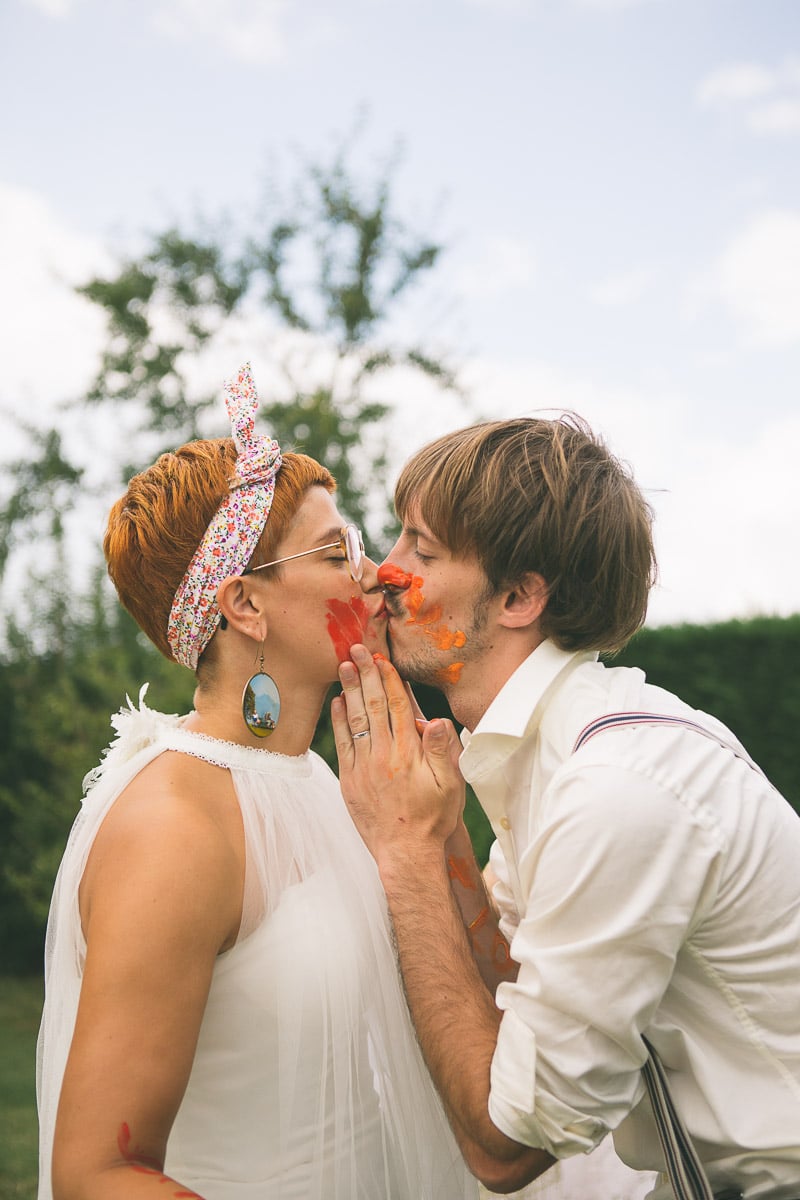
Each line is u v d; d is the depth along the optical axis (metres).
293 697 2.01
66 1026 1.87
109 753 2.08
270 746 1.99
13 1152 4.84
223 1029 1.76
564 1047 1.58
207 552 1.93
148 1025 1.55
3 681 9.58
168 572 1.97
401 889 1.86
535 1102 1.58
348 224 12.27
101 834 1.75
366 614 2.01
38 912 8.39
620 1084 1.63
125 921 1.59
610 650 2.00
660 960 1.59
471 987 1.79
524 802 1.93
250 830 1.83
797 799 6.43
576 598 1.89
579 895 1.59
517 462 1.91
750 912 1.64
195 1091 1.77
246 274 12.71
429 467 1.96
